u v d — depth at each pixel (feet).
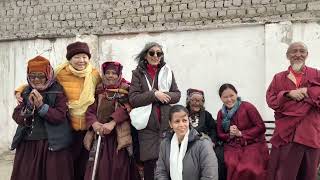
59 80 15.47
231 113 16.63
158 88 15.43
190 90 17.61
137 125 15.03
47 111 14.57
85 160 15.96
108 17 29.04
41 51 30.58
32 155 15.05
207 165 12.66
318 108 14.55
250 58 25.95
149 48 15.53
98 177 14.93
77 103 15.15
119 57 28.86
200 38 27.04
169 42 27.68
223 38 26.53
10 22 31.27
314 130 14.42
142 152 15.11
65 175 14.99
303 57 14.89
